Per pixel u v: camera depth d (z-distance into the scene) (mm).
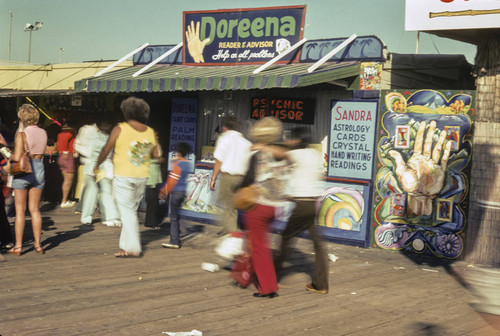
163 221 11281
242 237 6805
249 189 6098
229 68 10875
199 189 11289
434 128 8844
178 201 8539
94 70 15688
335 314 5645
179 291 6234
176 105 11617
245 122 10867
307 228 6375
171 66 12023
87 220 10406
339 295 6387
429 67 10547
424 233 8883
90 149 10305
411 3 8391
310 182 6270
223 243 6844
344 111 9547
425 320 5562
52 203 13102
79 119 15570
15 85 17328
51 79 16594
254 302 5938
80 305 5535
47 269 6910
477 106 8375
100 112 15055
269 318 5406
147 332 4844
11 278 6414
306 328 5160
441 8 8203
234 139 7590
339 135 9602
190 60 11758
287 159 6137
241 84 9328
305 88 10250
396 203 9133
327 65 9625
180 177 8453
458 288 6957
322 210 9734
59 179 13328
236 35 11078
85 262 7406
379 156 9281
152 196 10422
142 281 6594
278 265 6590
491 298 4324
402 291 6707
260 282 6121
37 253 7781
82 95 15258
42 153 7715
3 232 7883
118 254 7805
